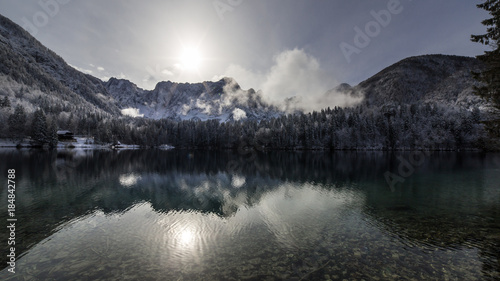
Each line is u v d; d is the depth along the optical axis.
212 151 153.50
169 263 12.11
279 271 11.20
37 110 124.69
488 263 11.80
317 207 23.11
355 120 164.50
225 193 30.02
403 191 30.36
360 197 27.23
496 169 52.00
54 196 27.70
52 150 112.38
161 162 72.44
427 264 11.76
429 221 18.47
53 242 14.95
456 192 29.34
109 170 51.16
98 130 173.12
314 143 163.00
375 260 12.22
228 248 13.92
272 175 46.41
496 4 14.95
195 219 19.70
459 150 125.56
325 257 12.59
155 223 18.72
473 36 16.08
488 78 15.68
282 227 17.52
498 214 20.08
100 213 21.53
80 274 11.12
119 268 11.66
